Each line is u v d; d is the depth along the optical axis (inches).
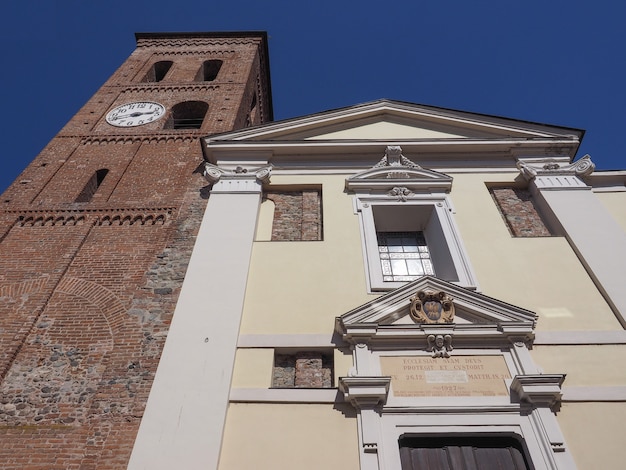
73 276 444.8
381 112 617.6
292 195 523.8
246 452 305.1
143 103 802.8
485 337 364.8
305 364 357.1
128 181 591.2
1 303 419.8
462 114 602.2
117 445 311.9
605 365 350.3
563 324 378.9
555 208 481.1
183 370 341.4
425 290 395.5
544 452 304.3
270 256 437.4
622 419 319.9
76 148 674.2
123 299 417.4
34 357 375.2
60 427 327.3
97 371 363.6
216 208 482.6
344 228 466.6
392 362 354.3
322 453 304.5
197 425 311.1
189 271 414.0
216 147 555.5
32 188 581.0
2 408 339.6
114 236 493.7
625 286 400.8
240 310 382.0
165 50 1040.8
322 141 556.1
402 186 513.0
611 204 505.7
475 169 542.9
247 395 333.1
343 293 403.9
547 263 429.7
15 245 487.2
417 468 305.9
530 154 557.3
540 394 324.2
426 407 325.1
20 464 305.9
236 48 1064.8
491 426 317.4
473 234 460.1
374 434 309.6
